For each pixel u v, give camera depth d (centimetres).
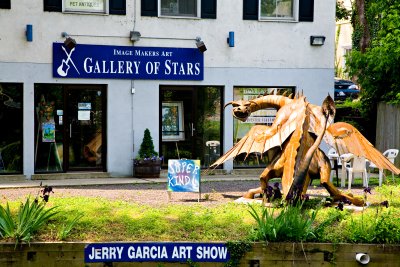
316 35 1962
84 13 1783
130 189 1550
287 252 1017
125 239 1031
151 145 1820
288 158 1225
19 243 1002
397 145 1988
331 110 1248
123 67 1820
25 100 1747
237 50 1912
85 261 1008
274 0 1942
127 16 1817
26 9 1739
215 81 1900
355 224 1063
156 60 1847
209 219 1103
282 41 1944
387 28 2072
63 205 1176
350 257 1027
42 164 1783
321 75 1977
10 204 1173
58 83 1777
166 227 1070
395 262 1034
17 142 1755
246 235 1044
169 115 1886
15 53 1738
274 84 1945
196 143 1909
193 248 1018
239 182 1722
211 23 1888
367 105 2162
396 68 2022
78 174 1788
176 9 1875
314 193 1446
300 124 1245
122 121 1828
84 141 1817
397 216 1136
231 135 1917
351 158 1589
